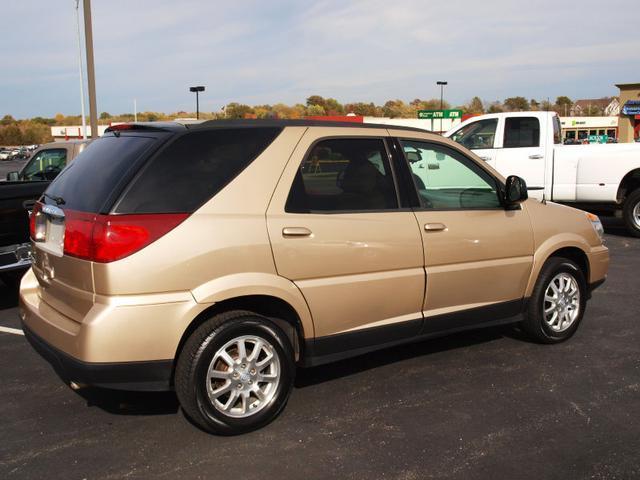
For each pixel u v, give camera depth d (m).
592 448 3.42
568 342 5.25
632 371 4.58
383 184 4.16
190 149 3.50
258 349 3.58
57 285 3.60
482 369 4.63
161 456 3.35
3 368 4.74
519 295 4.87
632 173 10.16
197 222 3.37
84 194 3.52
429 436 3.57
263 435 3.58
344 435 3.58
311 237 3.71
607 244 10.18
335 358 3.97
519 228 4.78
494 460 3.29
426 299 4.29
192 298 3.32
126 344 3.20
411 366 4.70
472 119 11.57
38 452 3.40
